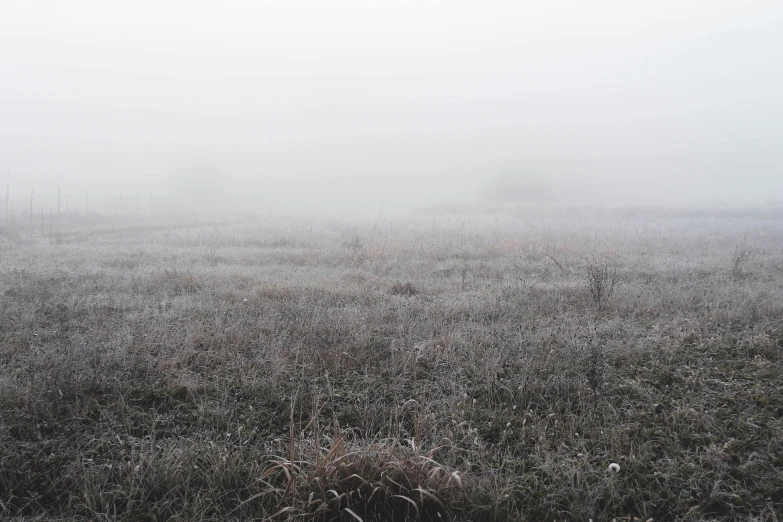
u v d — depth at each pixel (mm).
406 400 4707
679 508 3178
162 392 4719
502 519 3135
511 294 8320
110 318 6875
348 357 5574
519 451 3887
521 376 4996
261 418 4328
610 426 4113
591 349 5195
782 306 7168
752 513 3150
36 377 4602
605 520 3066
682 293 8234
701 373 5164
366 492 3160
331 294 8523
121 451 3617
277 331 6320
